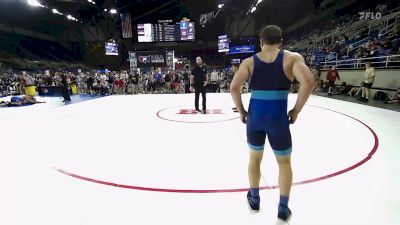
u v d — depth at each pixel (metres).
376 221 2.15
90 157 3.82
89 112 8.18
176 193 2.68
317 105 8.82
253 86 2.07
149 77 18.97
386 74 10.56
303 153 3.82
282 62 1.94
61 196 2.67
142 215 2.29
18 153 4.08
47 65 29.91
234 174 3.13
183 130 5.40
